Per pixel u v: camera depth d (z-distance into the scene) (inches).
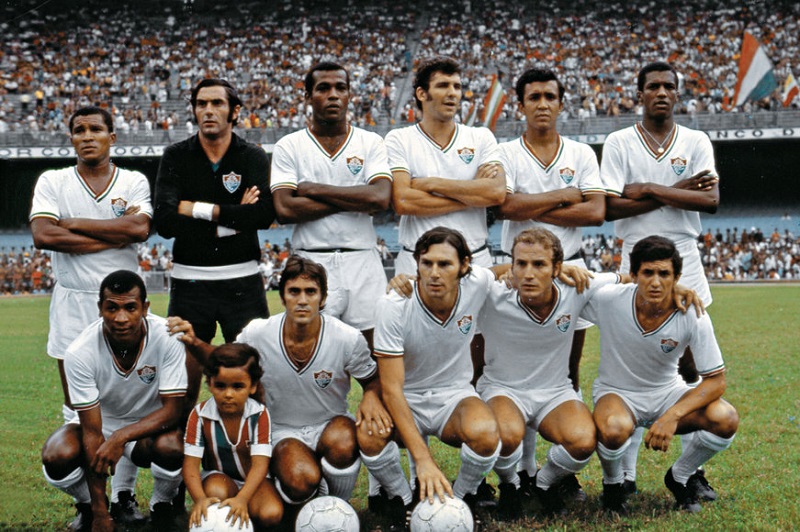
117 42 1354.6
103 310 155.4
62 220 186.7
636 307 171.6
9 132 1099.3
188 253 190.7
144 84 1299.2
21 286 980.6
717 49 1343.5
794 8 1385.3
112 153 1115.3
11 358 412.8
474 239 199.0
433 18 1437.0
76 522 169.0
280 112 1237.1
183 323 168.6
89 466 159.3
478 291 168.9
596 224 199.9
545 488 174.1
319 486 164.7
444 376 172.9
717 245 1081.4
